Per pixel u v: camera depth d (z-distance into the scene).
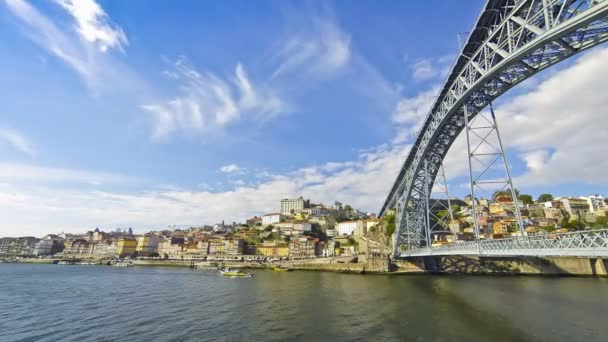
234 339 27.48
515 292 55.12
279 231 199.25
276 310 39.06
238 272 95.00
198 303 44.44
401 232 83.19
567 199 147.00
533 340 26.73
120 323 33.09
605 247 17.36
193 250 184.12
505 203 134.00
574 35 21.84
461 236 113.12
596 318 34.31
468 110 41.75
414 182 65.81
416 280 78.31
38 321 34.34
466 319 33.81
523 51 24.17
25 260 198.12
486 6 29.55
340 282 73.44
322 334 28.69
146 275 96.12
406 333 28.83
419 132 56.56
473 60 34.31
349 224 196.00
